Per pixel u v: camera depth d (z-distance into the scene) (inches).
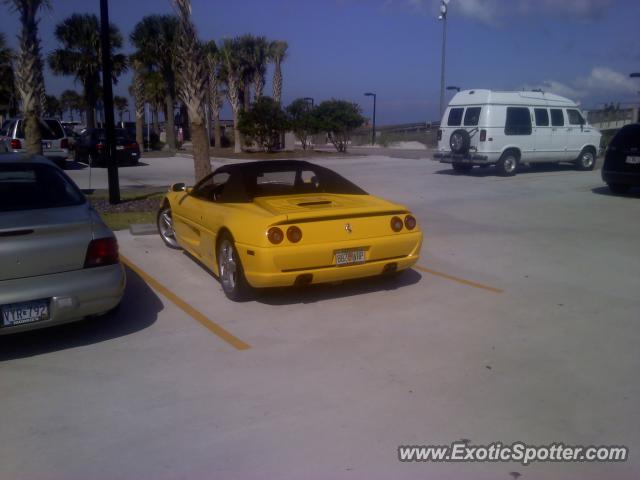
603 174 535.5
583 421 147.6
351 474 126.9
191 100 464.1
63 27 1261.1
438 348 192.9
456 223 414.0
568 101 740.7
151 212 448.1
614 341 197.9
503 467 129.5
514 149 701.3
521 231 383.6
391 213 239.9
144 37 1274.6
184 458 133.5
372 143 1733.5
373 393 162.4
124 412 154.6
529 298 244.1
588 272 284.0
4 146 789.2
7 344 201.3
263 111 1201.4
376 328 211.2
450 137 716.0
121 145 930.1
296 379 171.8
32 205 203.0
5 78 1409.9
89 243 192.1
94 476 127.6
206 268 293.3
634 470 128.3
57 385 170.7
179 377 174.4
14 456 135.4
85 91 1330.0
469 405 155.4
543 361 182.4
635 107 1166.3
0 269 177.8
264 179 256.8
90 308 192.7
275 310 231.1
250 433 143.2
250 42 1326.3
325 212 225.9
